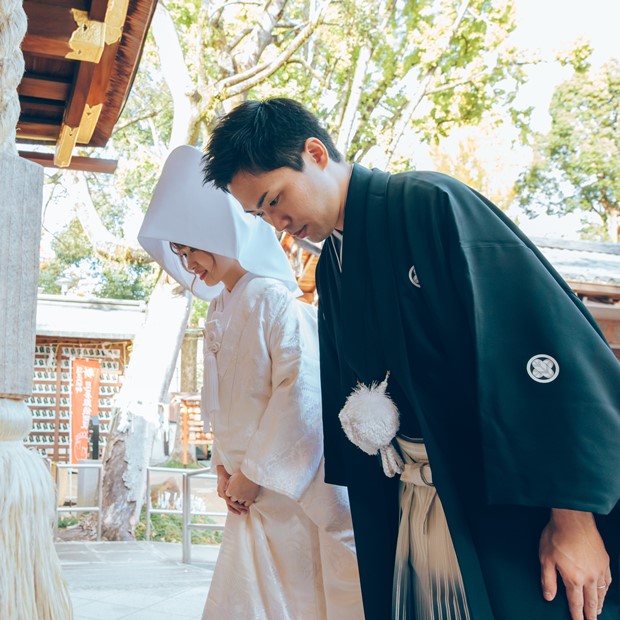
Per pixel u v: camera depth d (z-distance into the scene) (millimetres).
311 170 1607
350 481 1731
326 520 2092
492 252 1374
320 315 1922
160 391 8281
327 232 1674
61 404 15289
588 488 1180
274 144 1568
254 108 1625
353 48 10438
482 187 18031
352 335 1581
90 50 2428
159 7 8352
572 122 22422
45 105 3293
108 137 3691
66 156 3656
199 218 2240
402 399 1553
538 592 1292
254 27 9695
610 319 7473
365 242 1552
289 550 2154
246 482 2162
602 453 1196
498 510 1354
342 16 9984
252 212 1654
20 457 1198
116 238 9500
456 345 1415
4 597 1101
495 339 1298
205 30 9070
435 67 11305
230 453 2244
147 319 8500
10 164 1159
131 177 14867
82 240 21156
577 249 8594
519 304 1314
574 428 1208
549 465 1208
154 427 8297
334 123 11281
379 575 1663
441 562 1515
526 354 1278
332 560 2090
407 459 1572
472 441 1423
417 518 1568
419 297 1474
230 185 1646
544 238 8609
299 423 2117
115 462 8031
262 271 2318
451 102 12156
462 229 1414
